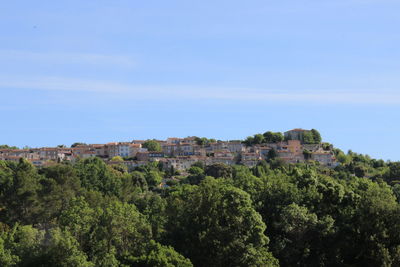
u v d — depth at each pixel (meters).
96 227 99.44
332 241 112.94
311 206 119.38
